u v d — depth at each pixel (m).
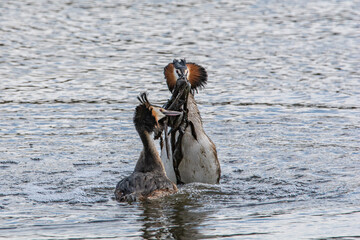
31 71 78.81
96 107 62.06
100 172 44.06
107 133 53.72
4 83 72.12
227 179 42.41
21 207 36.22
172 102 40.34
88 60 85.94
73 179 42.34
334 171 43.56
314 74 76.44
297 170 44.00
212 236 30.62
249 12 129.62
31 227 32.34
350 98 64.94
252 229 31.67
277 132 53.62
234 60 85.19
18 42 98.88
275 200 37.44
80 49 93.88
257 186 40.66
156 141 52.56
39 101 64.19
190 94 41.88
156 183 38.62
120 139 52.16
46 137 52.31
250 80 73.69
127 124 56.47
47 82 72.94
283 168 44.50
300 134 53.03
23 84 71.81
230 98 65.50
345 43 97.19
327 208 35.41
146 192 38.03
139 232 31.34
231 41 99.50
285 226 32.12
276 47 94.38
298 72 77.69
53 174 43.38
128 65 82.62
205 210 35.41
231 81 73.12
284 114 59.28
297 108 61.38
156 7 136.38
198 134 41.12
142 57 87.81
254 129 54.59
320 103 63.12
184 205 36.50
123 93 67.62
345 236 30.39
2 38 101.69
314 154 47.59
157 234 31.06
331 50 91.69
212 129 54.66
